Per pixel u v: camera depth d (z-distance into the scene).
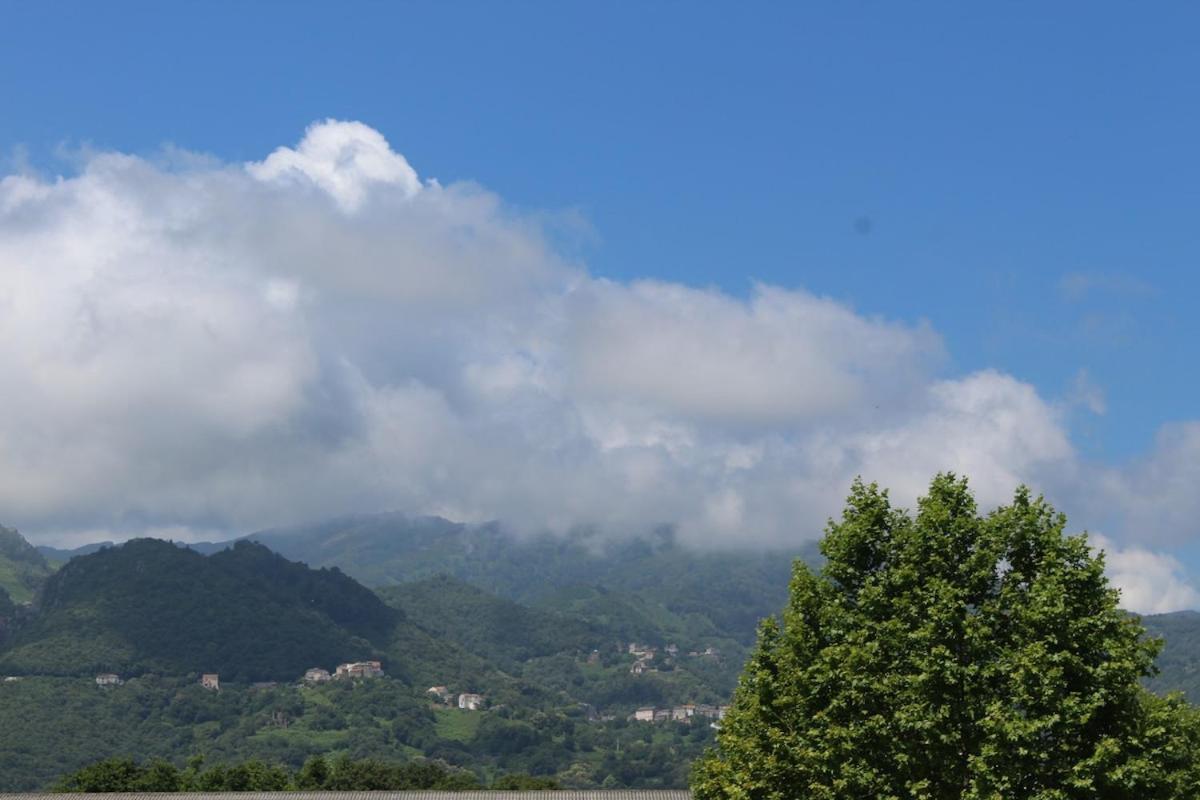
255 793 98.75
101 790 131.00
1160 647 46.19
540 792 98.12
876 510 52.34
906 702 47.12
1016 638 46.91
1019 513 49.12
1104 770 44.31
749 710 58.50
